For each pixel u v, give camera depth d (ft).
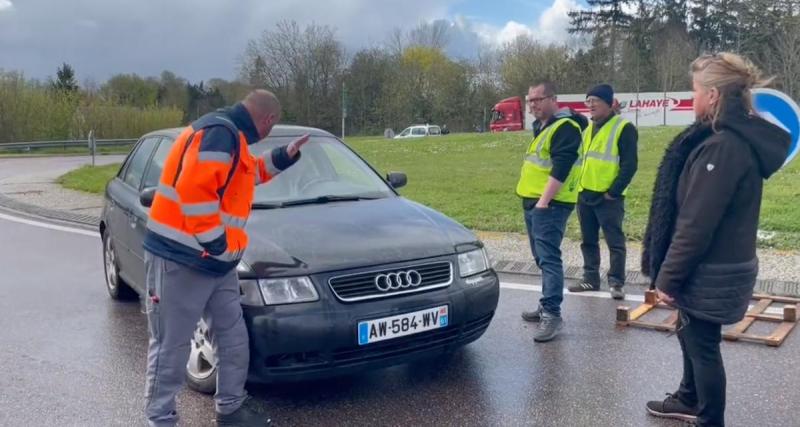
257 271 13.43
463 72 200.64
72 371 16.12
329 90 194.49
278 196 17.06
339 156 19.26
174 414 12.64
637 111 134.31
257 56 191.72
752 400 14.12
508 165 67.51
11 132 118.32
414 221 15.96
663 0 193.36
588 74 180.14
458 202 41.27
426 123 197.06
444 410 13.91
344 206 16.72
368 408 14.05
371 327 13.46
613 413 13.67
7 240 32.07
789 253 25.54
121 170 22.04
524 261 25.99
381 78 198.29
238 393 13.00
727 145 10.86
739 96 11.05
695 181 11.07
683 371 14.42
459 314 14.53
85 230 34.65
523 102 163.53
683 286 11.68
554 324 17.81
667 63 152.76
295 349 13.05
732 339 17.46
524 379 15.38
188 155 11.38
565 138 17.26
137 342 18.07
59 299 22.15
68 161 94.89
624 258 21.48
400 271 13.99
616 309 19.53
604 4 199.11
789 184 45.75
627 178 20.88
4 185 56.59
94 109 133.80
